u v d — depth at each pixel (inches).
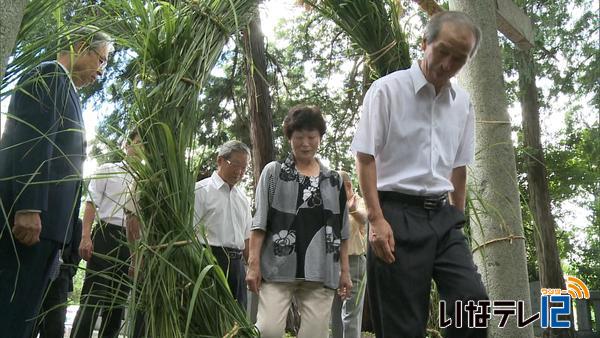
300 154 122.5
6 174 91.3
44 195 91.0
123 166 91.0
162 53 95.8
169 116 93.4
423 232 92.6
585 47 503.8
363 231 173.0
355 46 127.6
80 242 147.2
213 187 151.6
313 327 118.7
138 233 99.1
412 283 91.3
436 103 97.8
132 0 95.6
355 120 209.0
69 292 149.3
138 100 92.0
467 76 132.7
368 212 92.9
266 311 116.6
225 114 347.6
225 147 153.3
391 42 120.6
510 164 126.6
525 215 312.7
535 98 581.9
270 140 344.8
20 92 92.4
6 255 92.4
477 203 125.5
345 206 126.7
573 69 516.4
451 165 99.9
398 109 95.8
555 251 557.0
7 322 92.0
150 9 96.4
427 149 95.7
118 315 131.1
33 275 94.6
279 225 119.3
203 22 100.2
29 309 94.6
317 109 124.9
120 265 100.0
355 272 168.1
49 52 84.0
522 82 517.3
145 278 88.0
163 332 88.0
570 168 650.2
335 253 121.2
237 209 155.1
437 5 132.5
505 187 124.6
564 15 500.1
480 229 121.7
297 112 123.7
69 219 94.0
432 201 94.9
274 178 121.6
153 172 91.1
